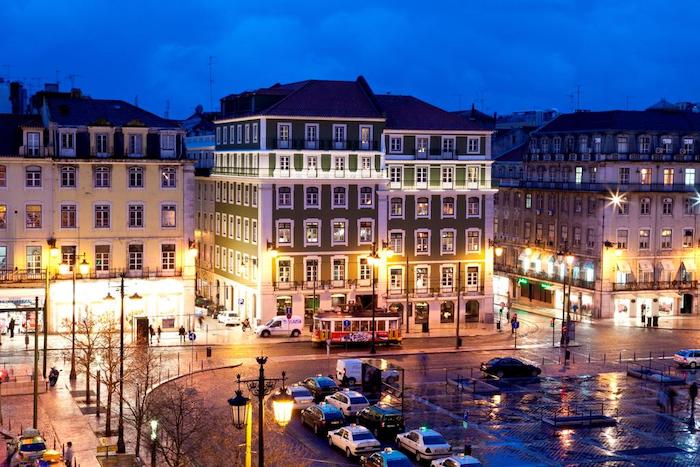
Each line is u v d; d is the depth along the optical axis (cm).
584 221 10981
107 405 5544
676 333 9669
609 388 7038
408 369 7619
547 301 11694
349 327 8438
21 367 7006
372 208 9544
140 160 8756
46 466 4634
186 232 8950
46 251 8500
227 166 10231
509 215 12606
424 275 9794
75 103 8925
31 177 8450
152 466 4359
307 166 9331
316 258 9388
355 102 9619
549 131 12094
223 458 4491
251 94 9594
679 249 10956
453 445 5412
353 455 5088
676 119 11419
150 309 8856
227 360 7688
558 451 5350
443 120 9994
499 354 8362
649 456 5288
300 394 6119
